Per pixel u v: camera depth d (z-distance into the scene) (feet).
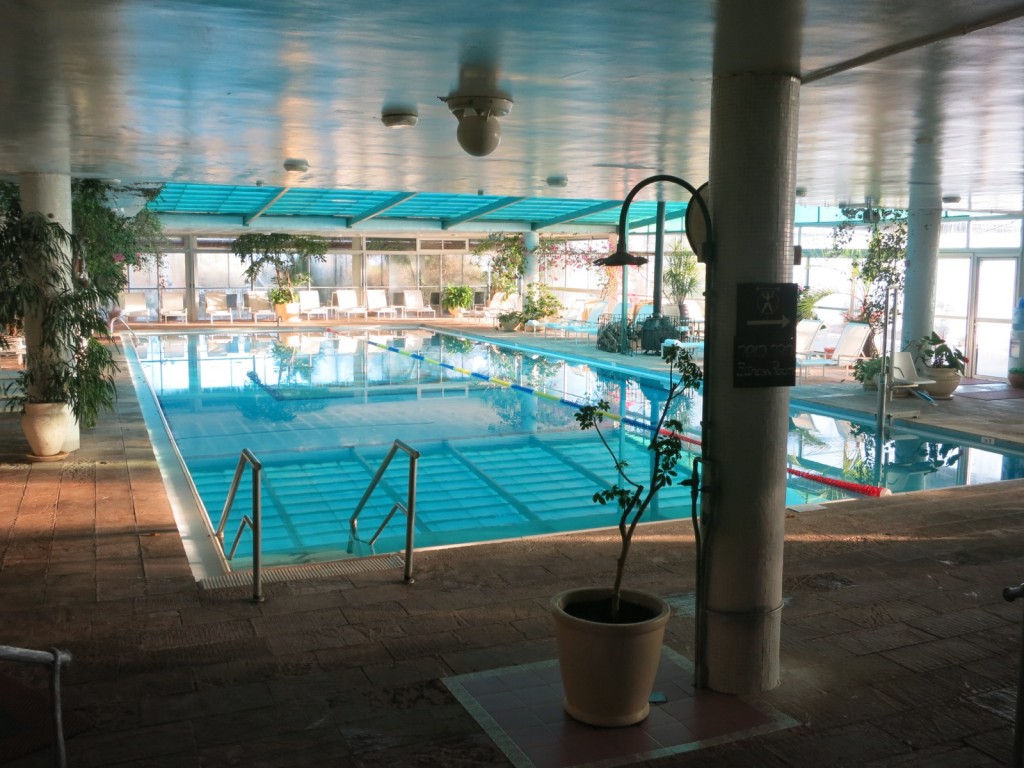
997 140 22.52
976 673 12.80
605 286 79.05
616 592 11.32
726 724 11.23
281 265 81.10
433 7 11.07
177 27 12.15
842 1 10.15
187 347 63.26
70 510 20.75
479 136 17.47
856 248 56.80
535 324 73.97
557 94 17.30
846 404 38.63
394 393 44.78
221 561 18.53
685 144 24.52
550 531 23.27
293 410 39.99
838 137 22.34
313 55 13.89
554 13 11.26
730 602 11.96
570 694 11.32
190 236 79.56
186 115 19.47
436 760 10.37
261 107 18.65
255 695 11.93
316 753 10.50
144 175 31.68
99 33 12.47
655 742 10.78
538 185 37.32
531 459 31.07
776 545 11.98
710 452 11.94
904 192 35.86
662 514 24.66
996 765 10.36
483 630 14.23
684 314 63.26
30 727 10.93
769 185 11.33
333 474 29.01
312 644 13.62
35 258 24.67
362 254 86.17
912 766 10.35
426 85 16.35
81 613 14.76
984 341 48.44
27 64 14.40
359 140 23.91
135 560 17.40
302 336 72.49
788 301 11.49
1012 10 10.85
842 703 11.84
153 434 32.73
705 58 13.91
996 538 19.57
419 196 57.00
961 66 14.16
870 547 18.89
